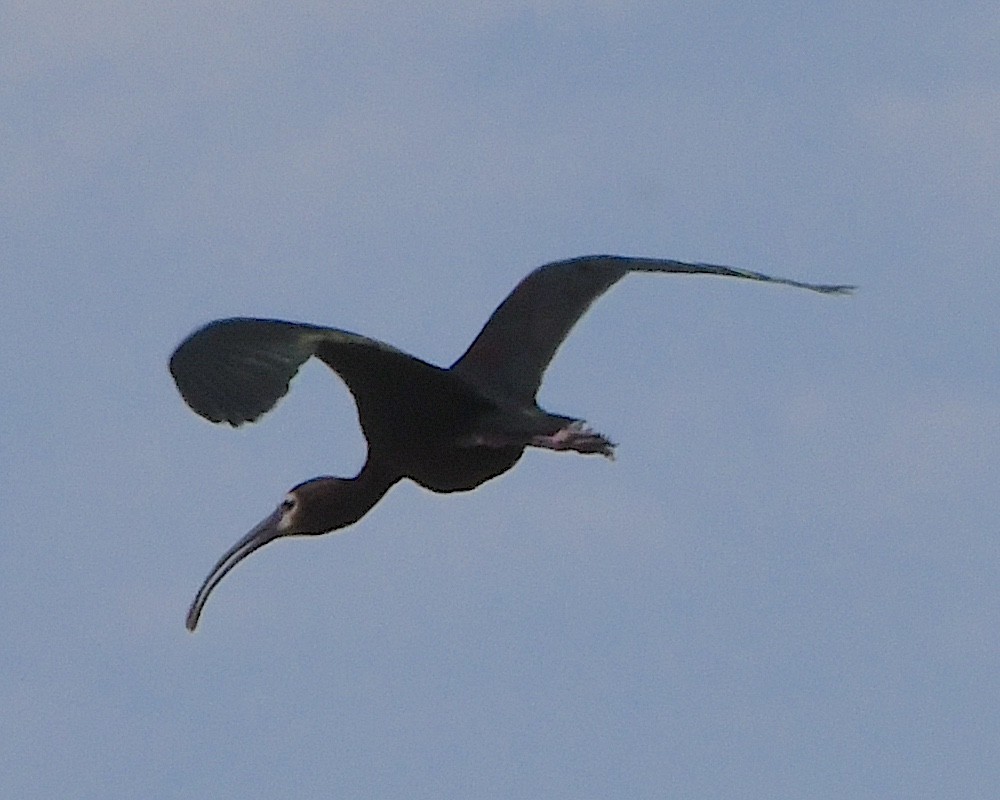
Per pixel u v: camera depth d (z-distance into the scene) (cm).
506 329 1858
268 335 1483
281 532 1880
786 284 1881
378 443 1764
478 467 1759
